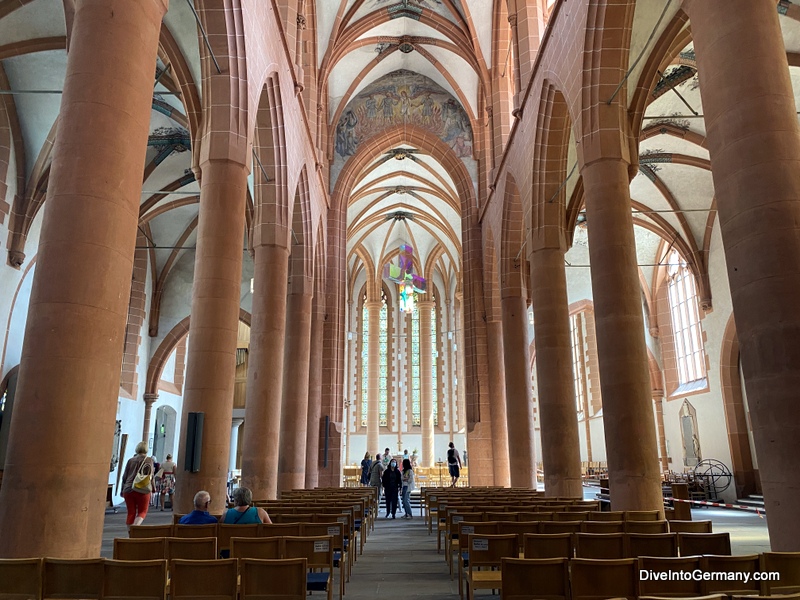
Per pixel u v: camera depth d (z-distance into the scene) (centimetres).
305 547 542
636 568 411
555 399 1483
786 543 555
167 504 1981
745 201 628
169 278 2881
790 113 638
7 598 410
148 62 671
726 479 2311
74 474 545
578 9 1215
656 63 1218
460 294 4009
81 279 577
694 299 2634
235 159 1086
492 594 676
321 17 2177
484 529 664
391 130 2752
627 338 1037
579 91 1193
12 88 1662
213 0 1063
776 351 584
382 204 3647
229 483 2397
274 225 1491
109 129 616
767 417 585
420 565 883
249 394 1405
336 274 2652
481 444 2434
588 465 3394
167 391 2981
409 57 2683
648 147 2136
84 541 546
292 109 1603
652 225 2555
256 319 1449
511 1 1836
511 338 2027
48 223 590
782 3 1398
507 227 2061
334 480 2478
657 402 2895
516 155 1855
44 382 551
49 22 1461
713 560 427
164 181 2286
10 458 539
